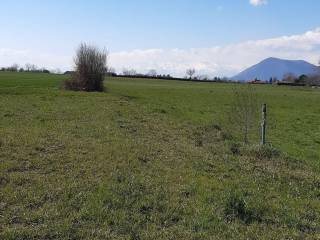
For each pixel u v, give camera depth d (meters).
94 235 7.84
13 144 14.13
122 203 9.36
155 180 11.24
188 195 10.29
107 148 14.60
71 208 8.97
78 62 52.94
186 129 23.38
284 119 36.69
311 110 47.03
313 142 24.64
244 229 8.46
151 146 15.96
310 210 9.95
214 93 67.50
